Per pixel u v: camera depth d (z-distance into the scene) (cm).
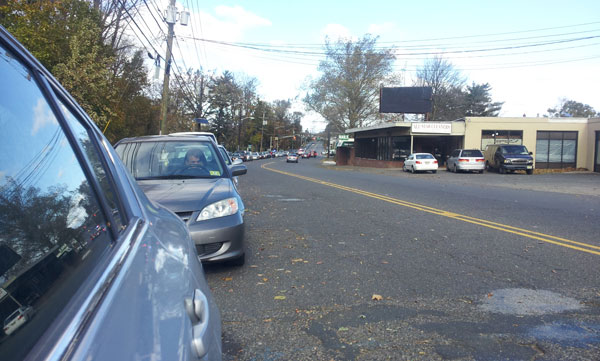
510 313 404
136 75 2558
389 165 3925
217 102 7456
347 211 1044
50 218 115
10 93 117
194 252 208
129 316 111
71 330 92
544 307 419
